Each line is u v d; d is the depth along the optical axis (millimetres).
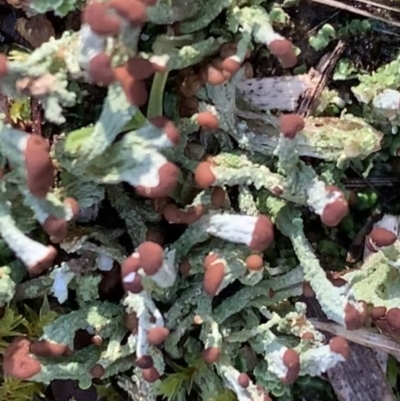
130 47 87
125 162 90
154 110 95
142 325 93
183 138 96
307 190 96
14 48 99
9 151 89
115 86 86
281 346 99
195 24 93
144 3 82
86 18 82
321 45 101
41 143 84
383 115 100
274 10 97
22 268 99
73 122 98
